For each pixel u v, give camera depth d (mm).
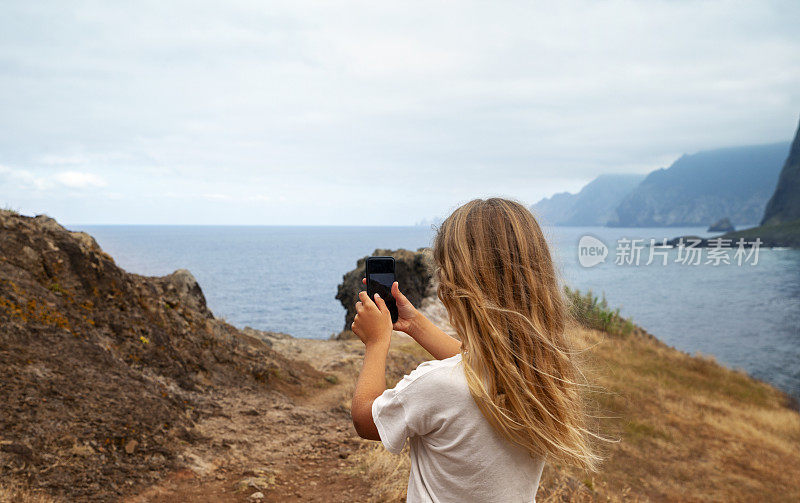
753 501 9906
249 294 110625
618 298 88750
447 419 1065
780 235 185250
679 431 13633
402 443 1107
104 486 3947
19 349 5164
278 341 13781
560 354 1117
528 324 1086
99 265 7449
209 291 113875
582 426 1179
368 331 1288
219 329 9523
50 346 5504
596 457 1196
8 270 6305
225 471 4754
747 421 15977
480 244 1146
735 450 12914
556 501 4840
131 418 5016
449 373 1095
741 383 21219
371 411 1142
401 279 21094
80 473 3975
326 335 65750
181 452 4863
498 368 1054
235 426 6059
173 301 8805
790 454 13320
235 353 8992
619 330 23641
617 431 12117
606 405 14109
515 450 1094
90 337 6219
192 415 5910
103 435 4535
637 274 123625
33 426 4223
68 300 6617
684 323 70250
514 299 1111
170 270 148500
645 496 8891
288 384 9102
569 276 1262
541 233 1201
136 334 6992
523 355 1069
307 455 5508
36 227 7266
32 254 6766
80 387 5102
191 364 7516
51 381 4934
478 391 1029
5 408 4270
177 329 8164
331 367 11547
